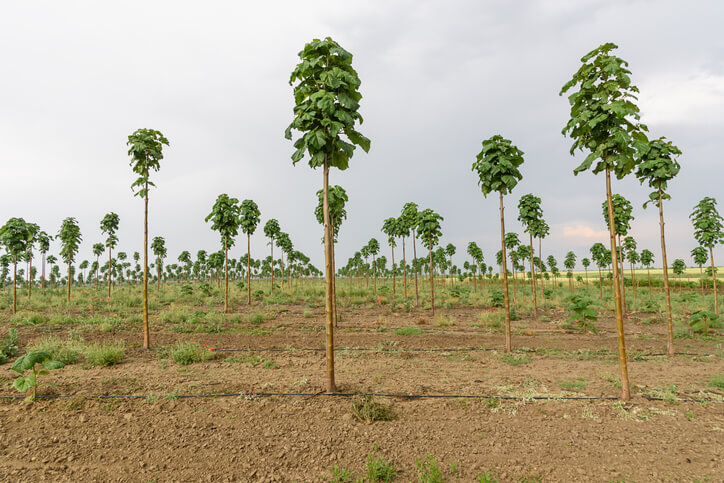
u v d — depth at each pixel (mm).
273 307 26641
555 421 6730
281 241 46625
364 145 8102
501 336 16219
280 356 12016
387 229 34438
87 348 11828
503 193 12508
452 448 5785
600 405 7367
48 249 33188
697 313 16641
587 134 7730
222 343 13984
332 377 7969
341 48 7438
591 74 7711
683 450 5629
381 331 17281
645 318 22375
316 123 7633
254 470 5195
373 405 7055
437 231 24344
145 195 13141
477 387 8578
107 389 8102
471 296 34938
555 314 24531
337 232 26297
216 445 5844
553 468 5230
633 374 9766
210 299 30000
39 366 9898
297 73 7570
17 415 6703
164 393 7863
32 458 5363
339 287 41781
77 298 29375
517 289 46719
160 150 13602
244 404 7359
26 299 28359
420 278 77562
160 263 42375
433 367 10703
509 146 12188
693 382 8922
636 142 7074
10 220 22328
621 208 20562
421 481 4922
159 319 19438
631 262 33344
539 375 9742
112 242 32156
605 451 5664
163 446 5797
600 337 16156
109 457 5465
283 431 6305
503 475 5066
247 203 29969
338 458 5500
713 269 22641
